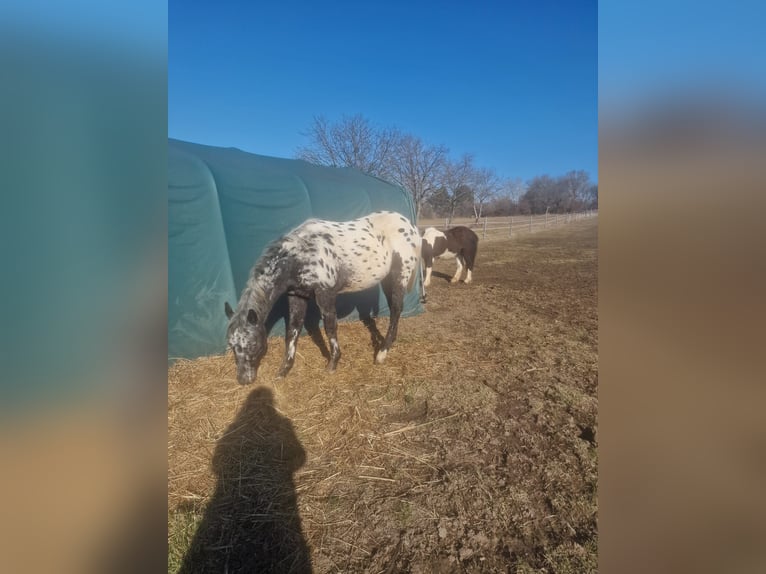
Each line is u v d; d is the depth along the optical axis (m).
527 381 3.56
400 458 2.47
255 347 3.27
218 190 3.90
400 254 3.91
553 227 27.48
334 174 5.45
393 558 1.78
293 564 1.74
